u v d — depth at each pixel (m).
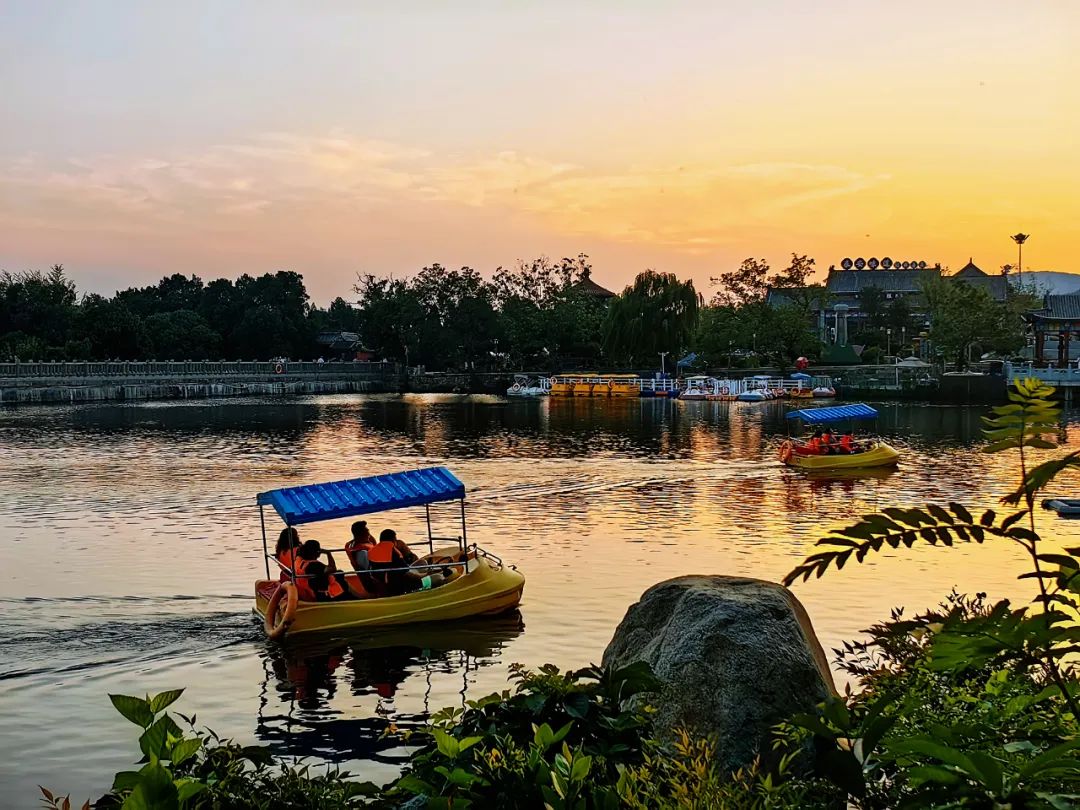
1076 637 4.25
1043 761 3.99
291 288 154.88
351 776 11.64
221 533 27.52
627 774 4.94
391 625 17.92
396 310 141.50
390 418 80.06
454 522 29.73
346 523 29.42
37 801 10.92
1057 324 112.00
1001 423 4.82
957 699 6.31
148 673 15.50
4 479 39.50
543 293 150.12
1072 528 27.38
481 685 14.94
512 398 115.31
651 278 123.31
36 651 16.47
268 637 17.25
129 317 121.88
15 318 117.94
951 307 114.69
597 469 44.12
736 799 5.00
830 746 5.04
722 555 24.53
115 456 48.88
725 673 6.84
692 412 87.88
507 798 4.95
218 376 118.00
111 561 23.69
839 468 44.12
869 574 21.59
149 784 4.33
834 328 177.00
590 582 21.48
